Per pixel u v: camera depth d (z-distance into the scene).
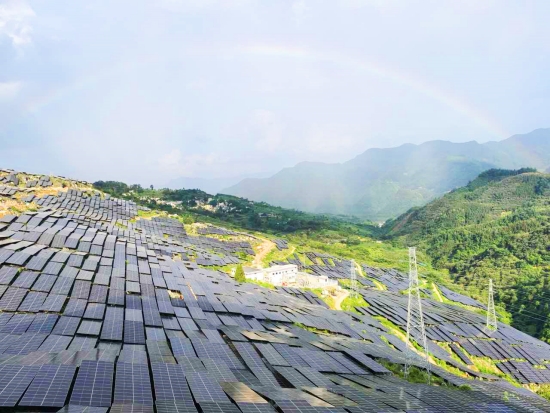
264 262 155.00
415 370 56.50
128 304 53.81
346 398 35.91
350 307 110.25
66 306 47.59
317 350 53.28
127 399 27.38
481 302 156.00
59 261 63.62
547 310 133.50
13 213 100.75
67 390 26.64
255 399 30.97
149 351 39.06
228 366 39.75
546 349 107.94
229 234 187.00
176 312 55.88
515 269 170.50
